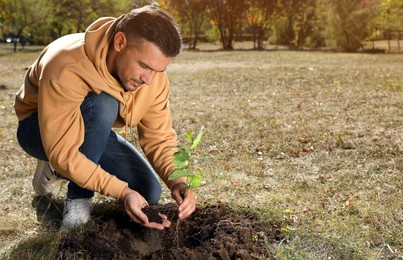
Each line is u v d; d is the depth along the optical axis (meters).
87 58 2.36
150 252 2.51
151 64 2.14
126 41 2.14
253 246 2.44
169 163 2.71
